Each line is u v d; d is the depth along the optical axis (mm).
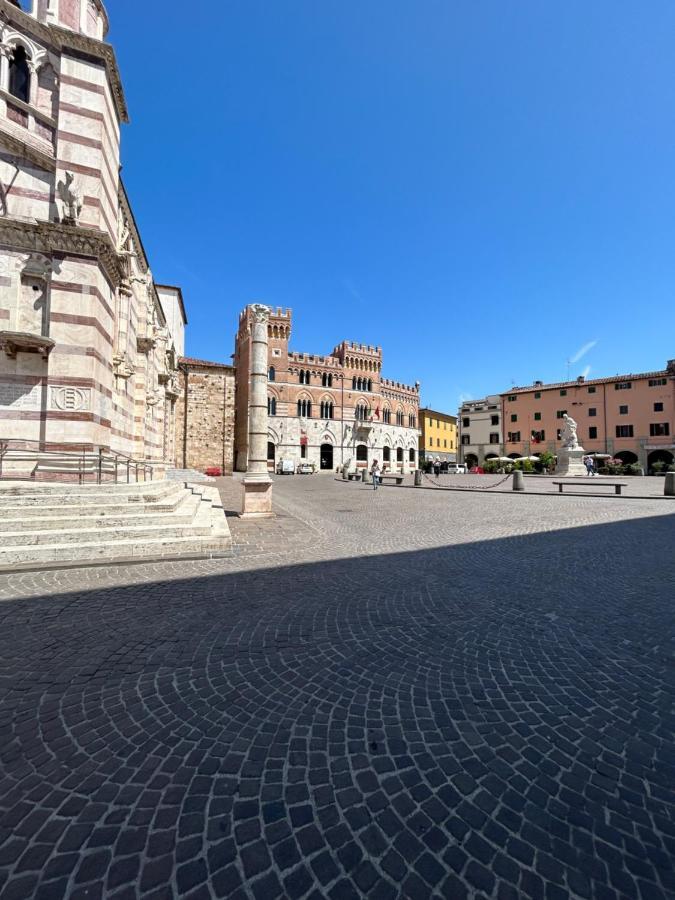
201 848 2053
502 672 3754
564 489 24344
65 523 8070
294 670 3771
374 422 59438
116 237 13773
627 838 2102
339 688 3486
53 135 11734
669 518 12711
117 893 1825
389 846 2070
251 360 13133
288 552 8297
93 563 7148
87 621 4805
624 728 2979
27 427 10992
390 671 3764
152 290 22078
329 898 1810
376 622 4852
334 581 6414
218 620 4867
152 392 21922
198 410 38281
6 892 1813
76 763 2617
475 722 3051
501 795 2387
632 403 55156
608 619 4938
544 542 9328
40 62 11547
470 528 11227
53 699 3295
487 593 5883
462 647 4238
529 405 64688
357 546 8930
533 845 2070
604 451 56906
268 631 4582
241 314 56250
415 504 17438
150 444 21672
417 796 2381
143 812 2260
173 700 3299
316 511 15055
